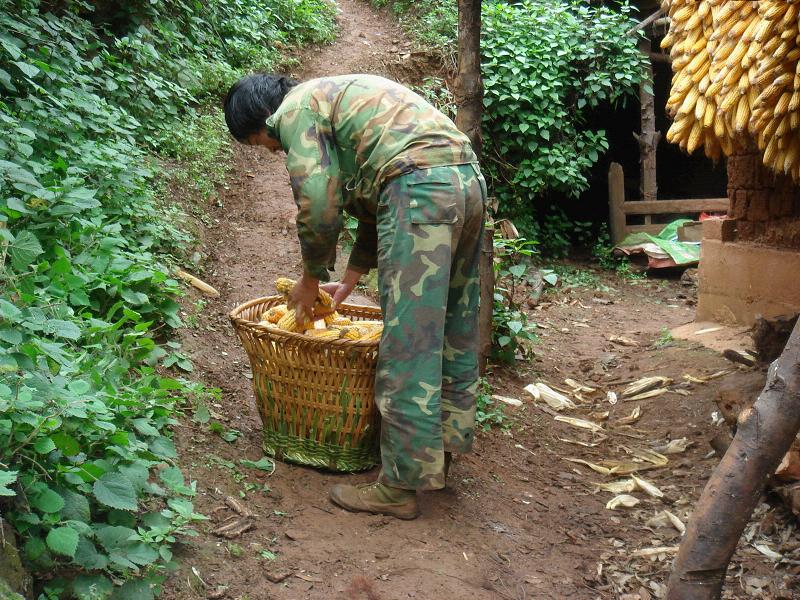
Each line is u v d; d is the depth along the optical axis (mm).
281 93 3232
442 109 9539
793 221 5648
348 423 3410
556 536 3432
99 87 6484
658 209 9906
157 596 2600
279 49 10039
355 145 3070
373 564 2967
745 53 2979
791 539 3350
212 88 8195
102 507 2748
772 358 4887
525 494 3750
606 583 3127
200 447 3461
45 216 4164
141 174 5492
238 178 7238
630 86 9781
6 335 2820
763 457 2256
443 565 3020
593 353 6125
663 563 3281
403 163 3002
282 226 6586
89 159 4797
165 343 4203
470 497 3582
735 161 5969
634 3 10961
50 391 2646
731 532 2312
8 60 4961
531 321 6961
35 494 2492
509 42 9688
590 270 9484
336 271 6047
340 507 3277
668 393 5004
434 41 10461
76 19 6715
